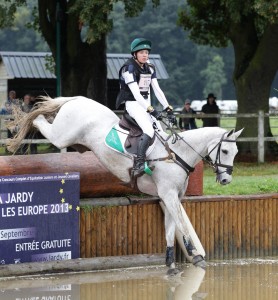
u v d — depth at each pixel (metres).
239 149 24.98
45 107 12.86
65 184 12.56
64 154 13.27
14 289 11.27
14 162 12.66
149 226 13.43
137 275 12.42
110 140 12.34
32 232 12.30
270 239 14.38
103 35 25.30
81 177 12.95
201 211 13.80
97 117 12.59
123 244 13.23
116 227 13.18
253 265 13.42
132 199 13.30
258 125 22.53
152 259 13.16
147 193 12.69
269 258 14.18
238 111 25.39
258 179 17.11
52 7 25.47
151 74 12.35
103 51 25.56
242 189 14.93
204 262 13.11
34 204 12.28
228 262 13.70
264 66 24.67
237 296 11.04
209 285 11.74
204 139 12.20
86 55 25.33
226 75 87.44
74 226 12.68
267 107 25.09
